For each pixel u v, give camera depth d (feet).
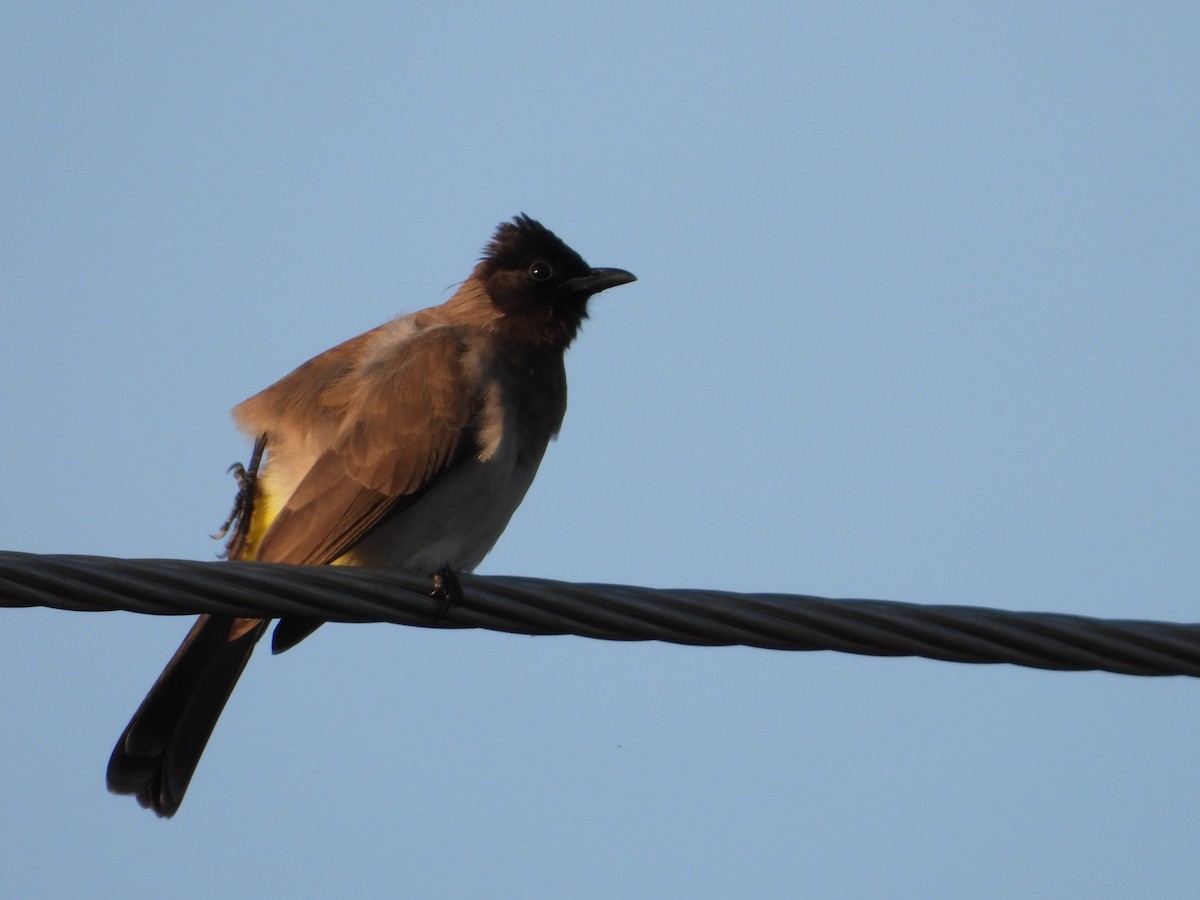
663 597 26.22
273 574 25.93
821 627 25.81
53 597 24.93
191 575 25.50
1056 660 25.79
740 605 26.05
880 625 25.70
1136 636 25.59
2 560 24.64
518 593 26.58
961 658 26.00
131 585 25.17
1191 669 25.76
